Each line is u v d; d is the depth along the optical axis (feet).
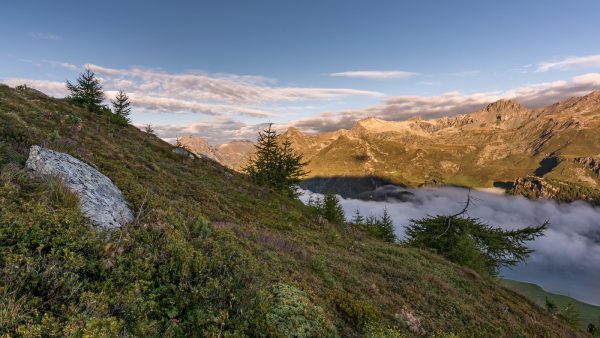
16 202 19.47
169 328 15.87
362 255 73.26
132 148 88.53
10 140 32.76
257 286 24.06
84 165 30.94
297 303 25.25
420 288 58.39
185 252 22.11
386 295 48.49
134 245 20.72
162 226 25.32
